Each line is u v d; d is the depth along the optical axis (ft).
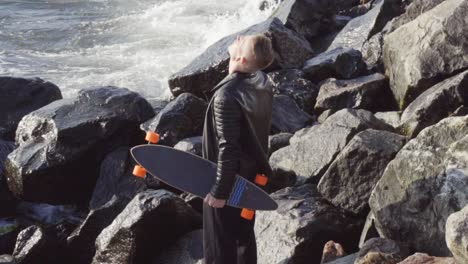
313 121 30.01
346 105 29.89
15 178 27.53
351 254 18.94
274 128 28.73
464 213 15.28
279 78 32.63
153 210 21.77
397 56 29.19
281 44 33.60
